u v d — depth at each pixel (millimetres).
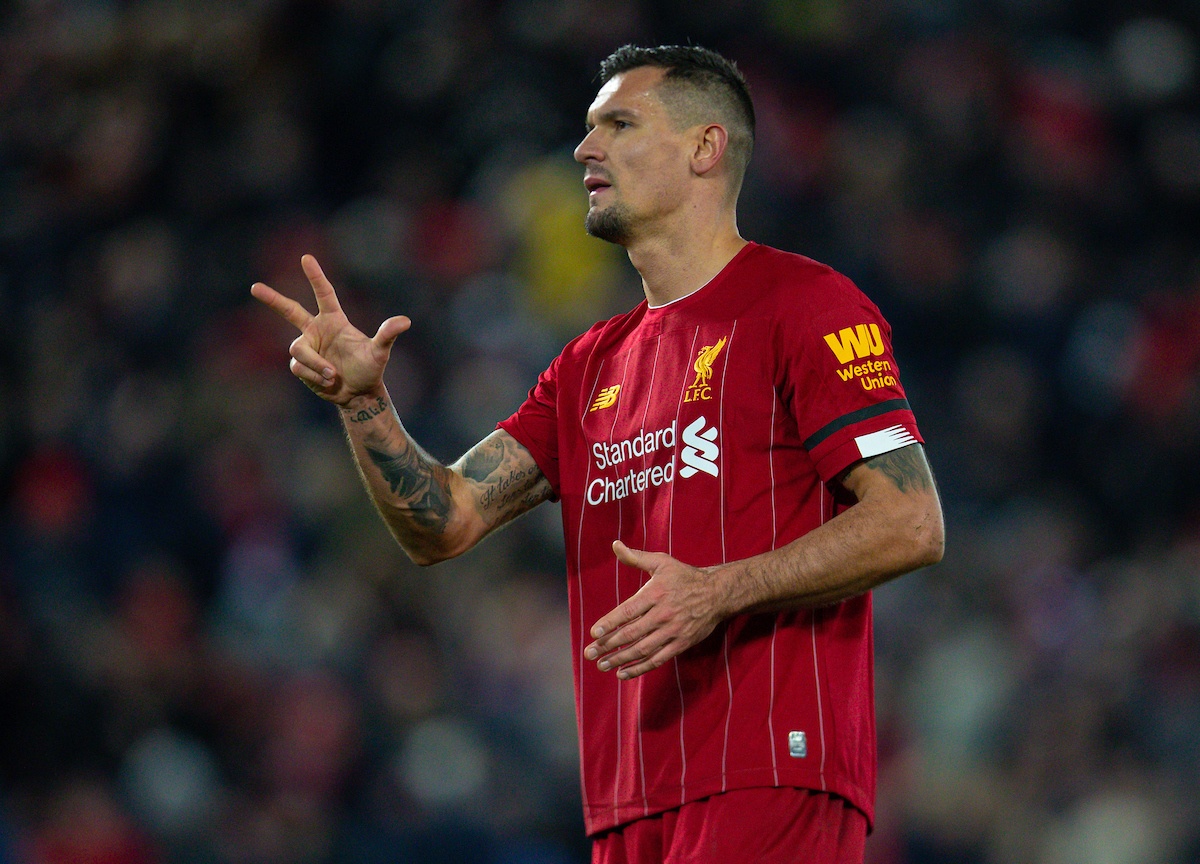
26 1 53281
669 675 12297
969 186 49500
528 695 33906
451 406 39562
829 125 51219
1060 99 53000
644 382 12852
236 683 31812
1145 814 30547
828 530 11656
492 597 35156
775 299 12477
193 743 31094
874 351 12117
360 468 13227
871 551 11562
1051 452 43812
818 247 45938
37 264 43594
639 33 51281
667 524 12359
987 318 45688
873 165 49219
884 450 11828
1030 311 45688
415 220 46188
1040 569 37844
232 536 36094
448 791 31547
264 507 36625
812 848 11867
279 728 31016
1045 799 31547
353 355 12719
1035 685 34281
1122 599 36469
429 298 43062
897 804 31844
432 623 34844
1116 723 32312
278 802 29531
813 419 12008
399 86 50094
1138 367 44812
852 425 11883
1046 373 45125
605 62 13562
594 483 12977
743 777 11875
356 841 29578
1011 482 41812
